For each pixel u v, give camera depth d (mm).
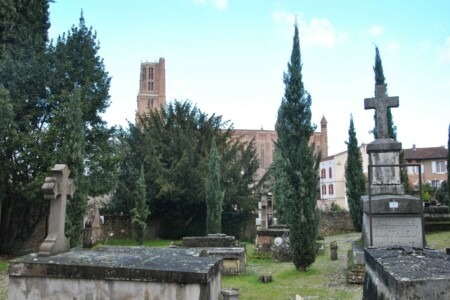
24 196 20344
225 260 15164
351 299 10633
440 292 5449
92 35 24047
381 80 25469
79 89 20109
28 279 7789
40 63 21672
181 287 7207
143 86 103750
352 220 31125
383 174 15414
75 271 7602
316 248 15508
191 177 32125
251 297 11188
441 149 55594
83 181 18156
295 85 15930
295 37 16188
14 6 21812
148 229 34125
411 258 7602
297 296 10547
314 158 17141
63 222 9266
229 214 34406
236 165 33656
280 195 27703
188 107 36719
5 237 22094
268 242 21453
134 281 7371
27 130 20750
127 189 32062
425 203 28094
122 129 31812
